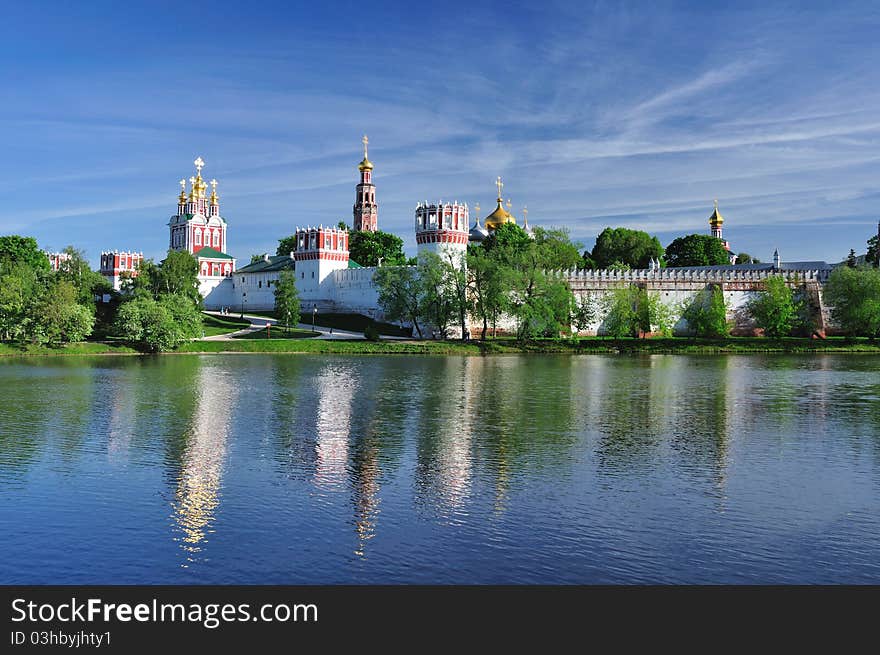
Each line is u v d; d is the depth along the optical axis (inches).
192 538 1120.8
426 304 5226.4
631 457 1638.8
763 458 1636.3
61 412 2242.9
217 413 2231.8
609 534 1137.4
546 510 1247.5
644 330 5526.6
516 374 3408.0
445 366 3841.0
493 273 5103.3
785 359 4377.5
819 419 2149.4
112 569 1021.2
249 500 1304.1
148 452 1680.6
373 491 1358.3
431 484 1406.3
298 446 1747.0
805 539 1122.7
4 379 3132.4
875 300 5054.1
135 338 4662.9
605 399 2549.2
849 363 4079.7
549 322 5002.5
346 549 1078.4
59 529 1159.0
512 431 1943.9
